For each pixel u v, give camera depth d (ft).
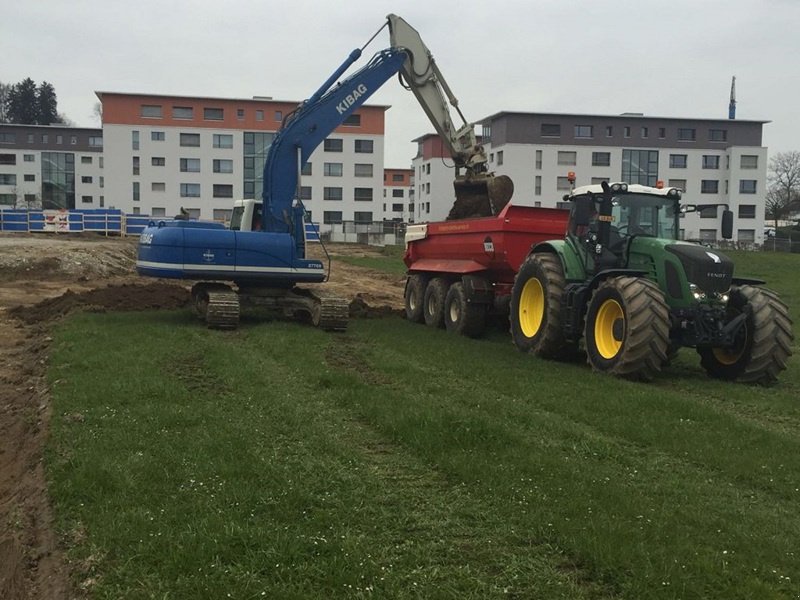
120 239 134.10
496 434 20.75
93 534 14.25
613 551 13.64
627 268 34.14
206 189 225.56
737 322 31.24
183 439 19.83
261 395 25.23
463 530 14.97
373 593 12.33
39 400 25.50
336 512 15.52
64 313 46.55
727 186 227.40
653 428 22.43
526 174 218.79
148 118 221.25
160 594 12.23
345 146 232.12
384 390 26.45
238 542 13.80
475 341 40.57
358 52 47.26
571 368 32.78
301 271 44.47
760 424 24.72
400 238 191.11
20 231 139.74
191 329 40.04
